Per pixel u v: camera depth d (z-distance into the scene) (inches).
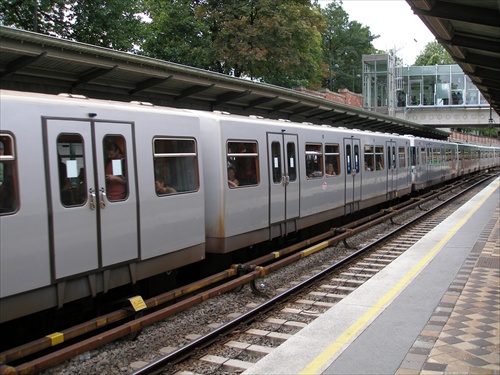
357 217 663.8
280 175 395.2
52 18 769.6
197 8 956.0
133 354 225.0
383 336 208.5
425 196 915.4
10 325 235.3
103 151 236.7
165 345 238.2
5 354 181.5
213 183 327.3
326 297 310.7
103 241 235.3
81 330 214.4
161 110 278.2
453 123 1720.0
